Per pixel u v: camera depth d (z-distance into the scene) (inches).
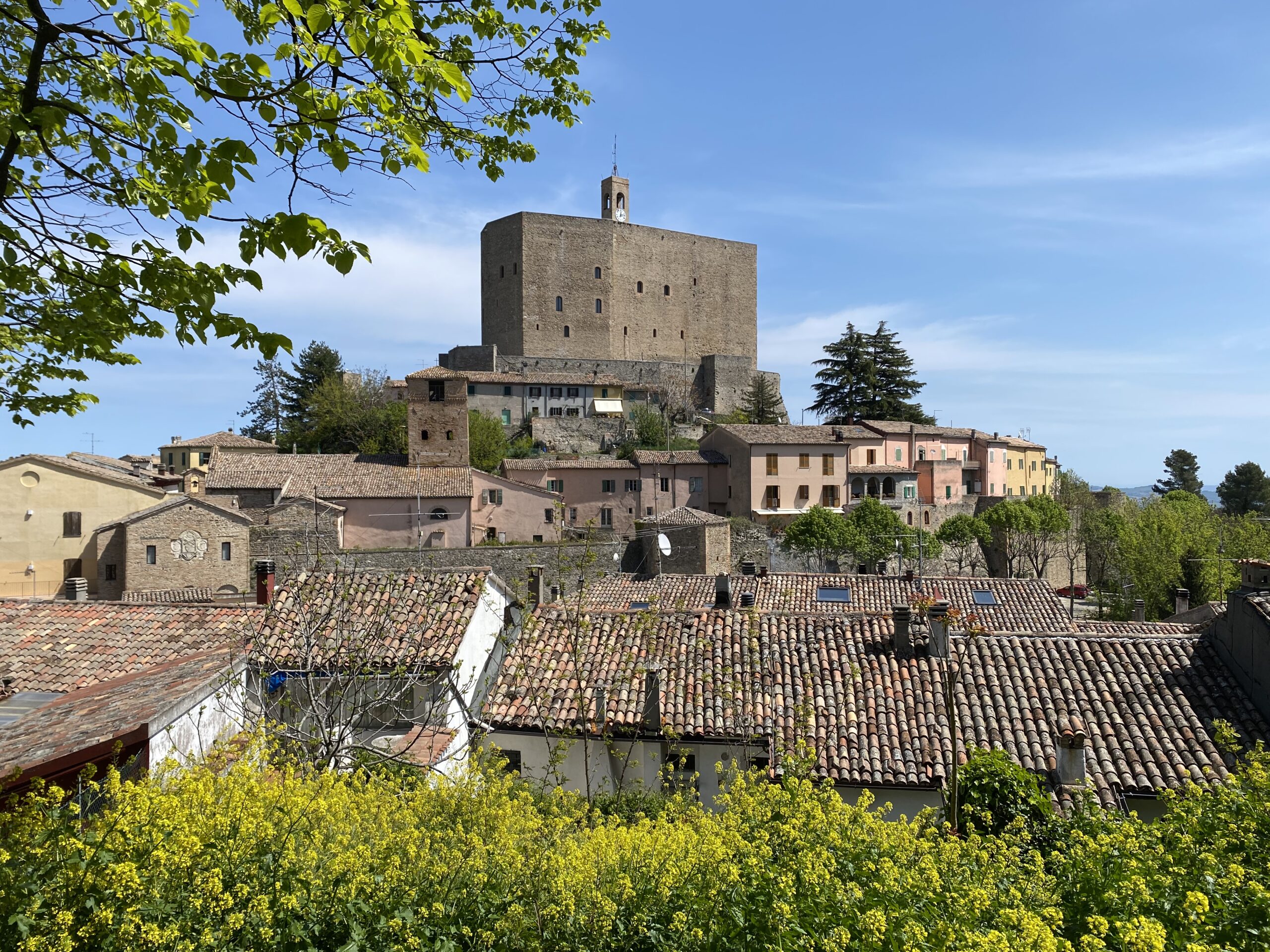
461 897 239.0
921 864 257.1
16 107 208.1
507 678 622.2
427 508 1893.5
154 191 231.5
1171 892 249.4
